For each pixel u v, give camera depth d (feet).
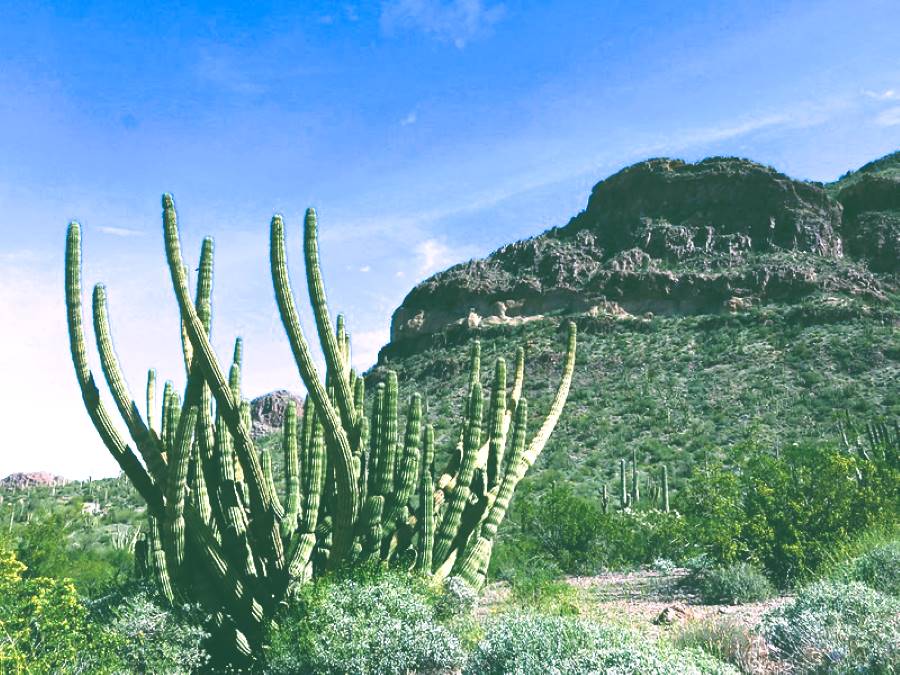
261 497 30.14
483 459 36.37
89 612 27.71
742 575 40.06
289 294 28.76
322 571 30.63
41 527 55.77
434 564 32.65
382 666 23.45
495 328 314.14
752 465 46.60
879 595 25.29
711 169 359.87
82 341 29.53
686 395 214.90
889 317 243.19
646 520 69.10
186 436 27.35
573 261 346.13
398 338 356.59
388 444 31.27
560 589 37.81
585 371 251.60
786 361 222.48
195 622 27.55
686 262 327.06
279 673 24.86
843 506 42.52
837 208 334.03
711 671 20.52
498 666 22.16
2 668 18.94
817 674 21.27
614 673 19.29
